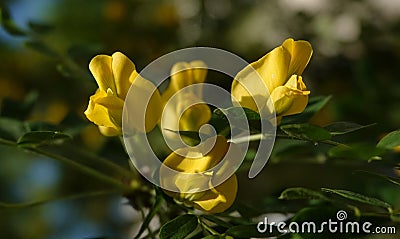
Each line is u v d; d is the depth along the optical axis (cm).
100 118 38
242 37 69
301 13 67
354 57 63
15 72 71
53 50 46
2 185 78
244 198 57
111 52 68
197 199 37
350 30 65
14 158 77
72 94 68
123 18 69
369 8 65
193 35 69
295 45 37
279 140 43
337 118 52
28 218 79
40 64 71
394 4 65
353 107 52
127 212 69
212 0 70
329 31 65
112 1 69
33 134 39
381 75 62
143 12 69
